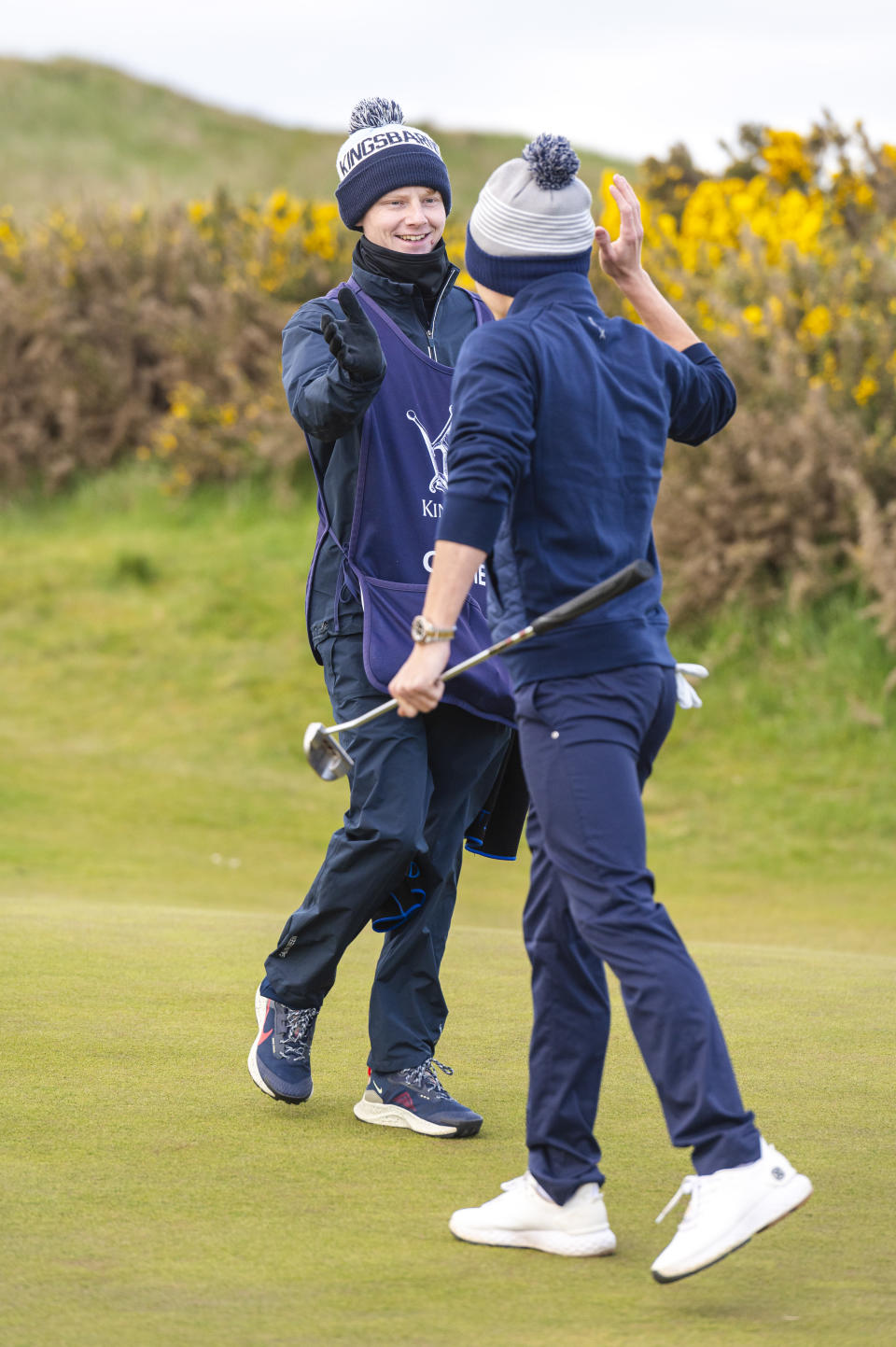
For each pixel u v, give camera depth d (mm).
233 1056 9352
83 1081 8719
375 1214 6789
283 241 35375
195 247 36438
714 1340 5414
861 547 24094
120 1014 10219
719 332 26141
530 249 6730
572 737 6371
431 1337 5438
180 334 34688
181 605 29812
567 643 6406
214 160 79312
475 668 8367
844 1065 9203
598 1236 6359
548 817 6383
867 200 31922
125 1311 5602
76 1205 6754
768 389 25625
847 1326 5562
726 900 18938
